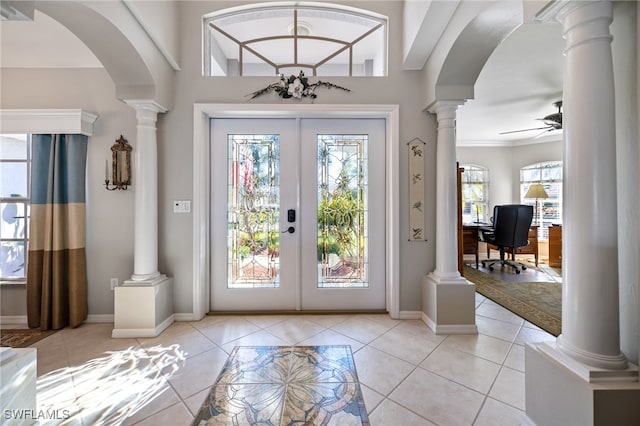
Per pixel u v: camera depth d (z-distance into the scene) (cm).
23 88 261
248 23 272
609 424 104
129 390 169
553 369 121
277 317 275
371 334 239
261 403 157
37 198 253
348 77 268
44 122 247
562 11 122
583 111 116
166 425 142
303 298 289
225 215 287
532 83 342
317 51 274
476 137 594
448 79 233
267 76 267
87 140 262
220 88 266
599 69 114
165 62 250
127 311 237
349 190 289
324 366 192
